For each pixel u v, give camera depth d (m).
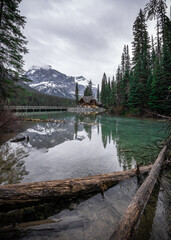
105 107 57.47
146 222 2.37
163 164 4.75
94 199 3.02
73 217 2.44
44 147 7.49
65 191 2.90
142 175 4.12
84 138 10.06
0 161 5.21
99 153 6.52
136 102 24.55
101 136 10.84
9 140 8.54
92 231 2.14
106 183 3.44
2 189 2.48
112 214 2.55
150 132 12.64
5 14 9.11
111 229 2.19
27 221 2.32
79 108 57.50
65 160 5.57
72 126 17.06
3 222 2.27
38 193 2.68
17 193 2.52
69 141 9.05
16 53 9.83
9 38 9.40
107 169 4.71
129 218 2.02
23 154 6.18
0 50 8.83
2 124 8.36
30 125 16.81
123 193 3.26
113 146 7.84
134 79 25.77
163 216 2.51
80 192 3.04
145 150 7.02
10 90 10.01
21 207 2.61
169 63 17.39
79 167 4.86
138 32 28.50
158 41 17.34
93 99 56.78
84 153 6.54
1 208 2.44
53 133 12.05
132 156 6.11
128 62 37.06
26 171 4.43
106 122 21.23
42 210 2.61
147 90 22.86
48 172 4.39
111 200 2.99
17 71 10.15
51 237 2.00
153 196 3.13
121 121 22.11
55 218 2.41
